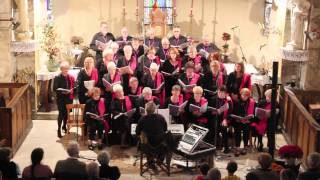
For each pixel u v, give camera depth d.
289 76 17.44
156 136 12.85
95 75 15.96
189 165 13.84
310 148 13.41
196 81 15.64
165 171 13.41
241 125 14.82
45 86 18.17
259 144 15.30
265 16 21.58
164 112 13.95
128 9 21.92
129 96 15.07
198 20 21.94
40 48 18.47
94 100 14.91
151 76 15.77
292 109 15.57
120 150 14.95
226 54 21.14
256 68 21.06
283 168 10.19
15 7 16.70
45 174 9.99
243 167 13.99
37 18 18.12
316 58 16.31
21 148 14.98
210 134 14.71
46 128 16.62
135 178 13.13
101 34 19.42
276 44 18.98
